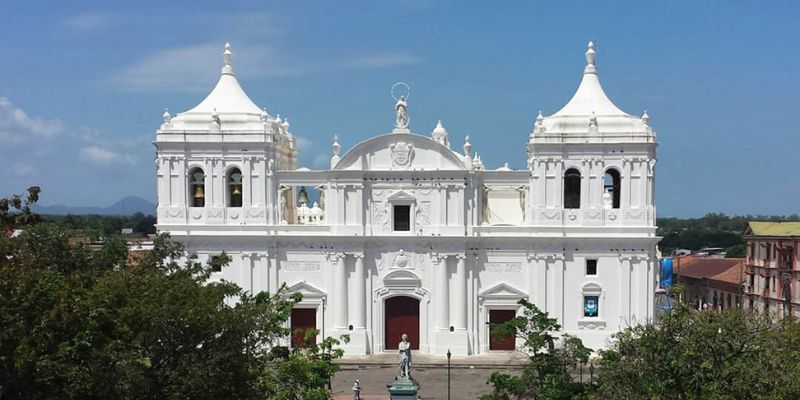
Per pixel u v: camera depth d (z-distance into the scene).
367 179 82.56
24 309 37.78
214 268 54.59
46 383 37.75
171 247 61.81
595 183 81.12
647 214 80.69
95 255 58.41
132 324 41.00
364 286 82.50
